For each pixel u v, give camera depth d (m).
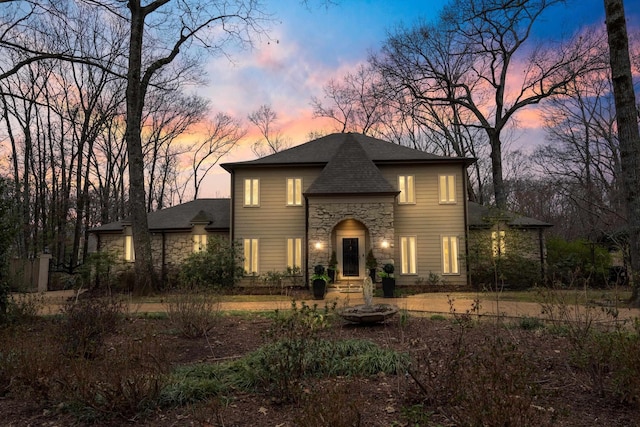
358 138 21.45
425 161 18.50
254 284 18.56
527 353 5.30
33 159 27.64
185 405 4.02
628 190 11.16
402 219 18.62
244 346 6.70
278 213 19.11
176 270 19.56
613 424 3.40
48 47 23.59
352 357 5.09
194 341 7.07
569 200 27.05
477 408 2.90
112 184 33.72
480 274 17.67
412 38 26.52
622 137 11.27
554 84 23.42
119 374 3.88
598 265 16.62
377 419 3.55
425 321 8.56
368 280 8.66
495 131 25.06
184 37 18.12
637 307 10.38
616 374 3.93
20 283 10.48
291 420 3.58
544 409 3.41
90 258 17.84
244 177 19.41
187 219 20.72
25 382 4.14
